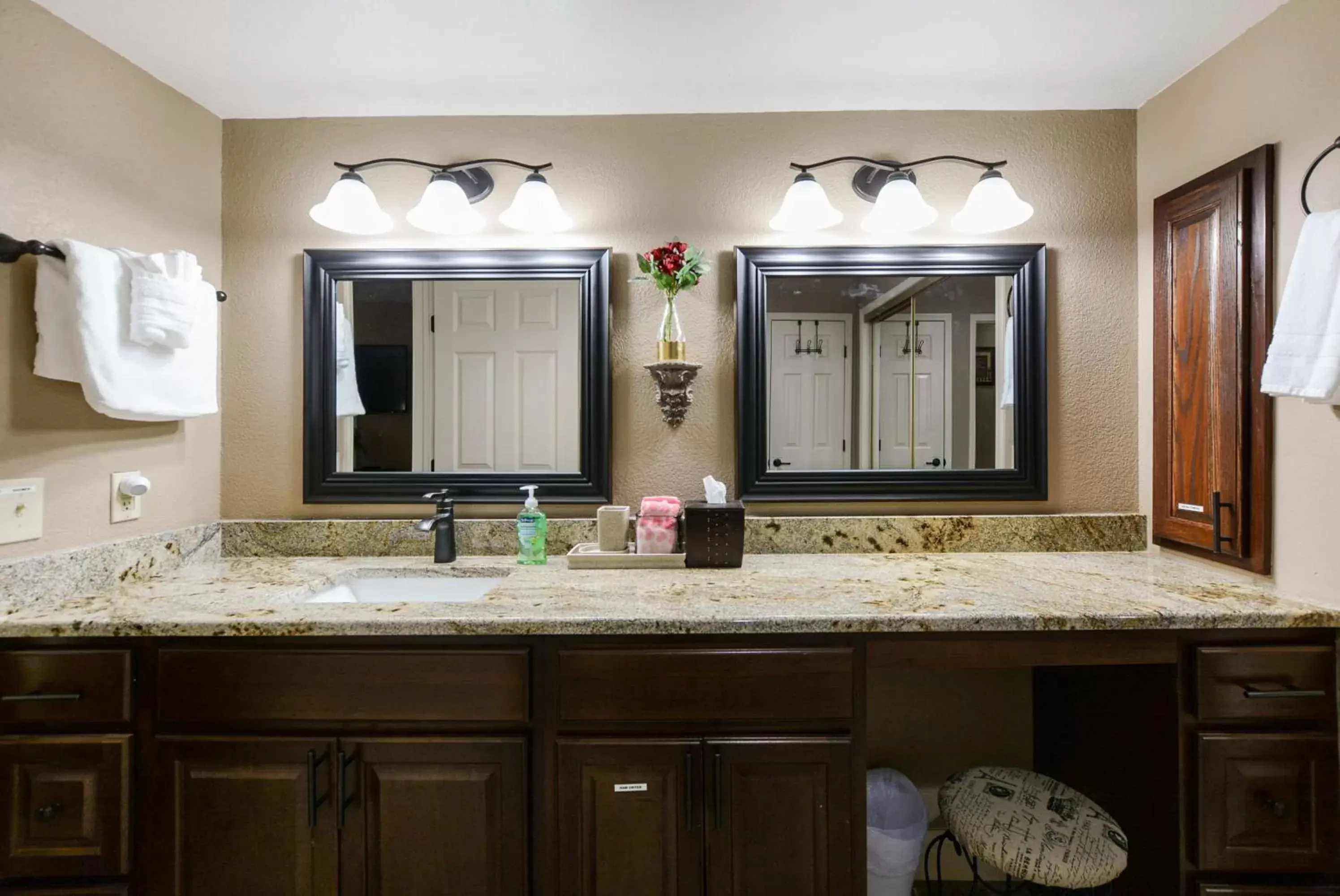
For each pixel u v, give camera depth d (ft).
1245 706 3.82
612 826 3.75
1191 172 5.00
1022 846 4.03
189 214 5.28
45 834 3.70
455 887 3.76
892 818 5.11
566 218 5.39
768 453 5.59
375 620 3.69
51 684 3.71
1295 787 3.79
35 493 4.07
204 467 5.44
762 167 5.66
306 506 5.65
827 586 4.42
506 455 5.61
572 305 5.58
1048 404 5.63
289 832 3.73
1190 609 3.83
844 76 5.10
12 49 3.94
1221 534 4.61
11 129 3.94
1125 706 4.38
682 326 5.67
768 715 3.78
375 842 3.76
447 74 5.03
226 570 5.06
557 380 5.58
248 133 5.63
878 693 5.86
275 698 3.73
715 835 3.75
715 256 5.66
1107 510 5.65
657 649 3.78
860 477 5.58
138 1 4.13
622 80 5.14
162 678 3.73
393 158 5.67
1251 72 4.45
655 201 5.67
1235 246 4.47
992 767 5.03
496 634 3.72
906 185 5.17
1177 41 4.65
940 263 5.58
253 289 5.62
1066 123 5.62
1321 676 3.81
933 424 5.60
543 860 3.80
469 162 5.65
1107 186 5.62
